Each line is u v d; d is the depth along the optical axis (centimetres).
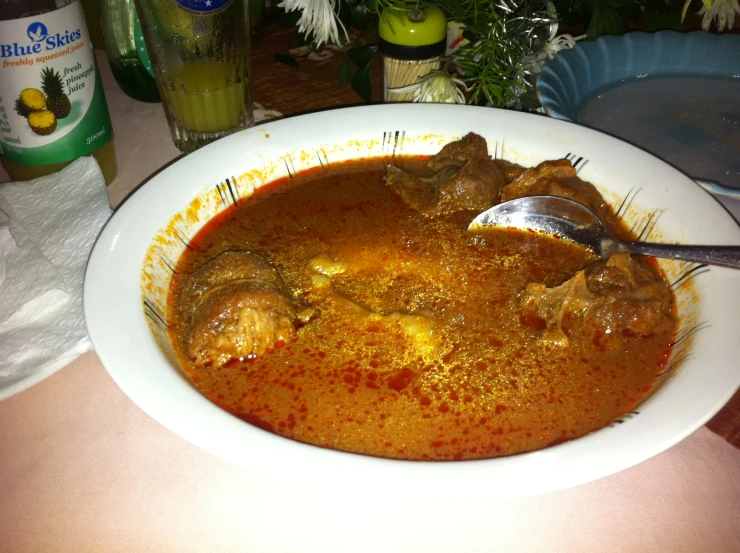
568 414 27
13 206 35
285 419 27
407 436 26
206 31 40
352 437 26
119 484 25
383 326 31
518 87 47
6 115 35
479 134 39
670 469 26
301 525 24
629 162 36
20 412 28
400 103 41
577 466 20
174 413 22
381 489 20
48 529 24
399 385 28
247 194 37
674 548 23
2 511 24
